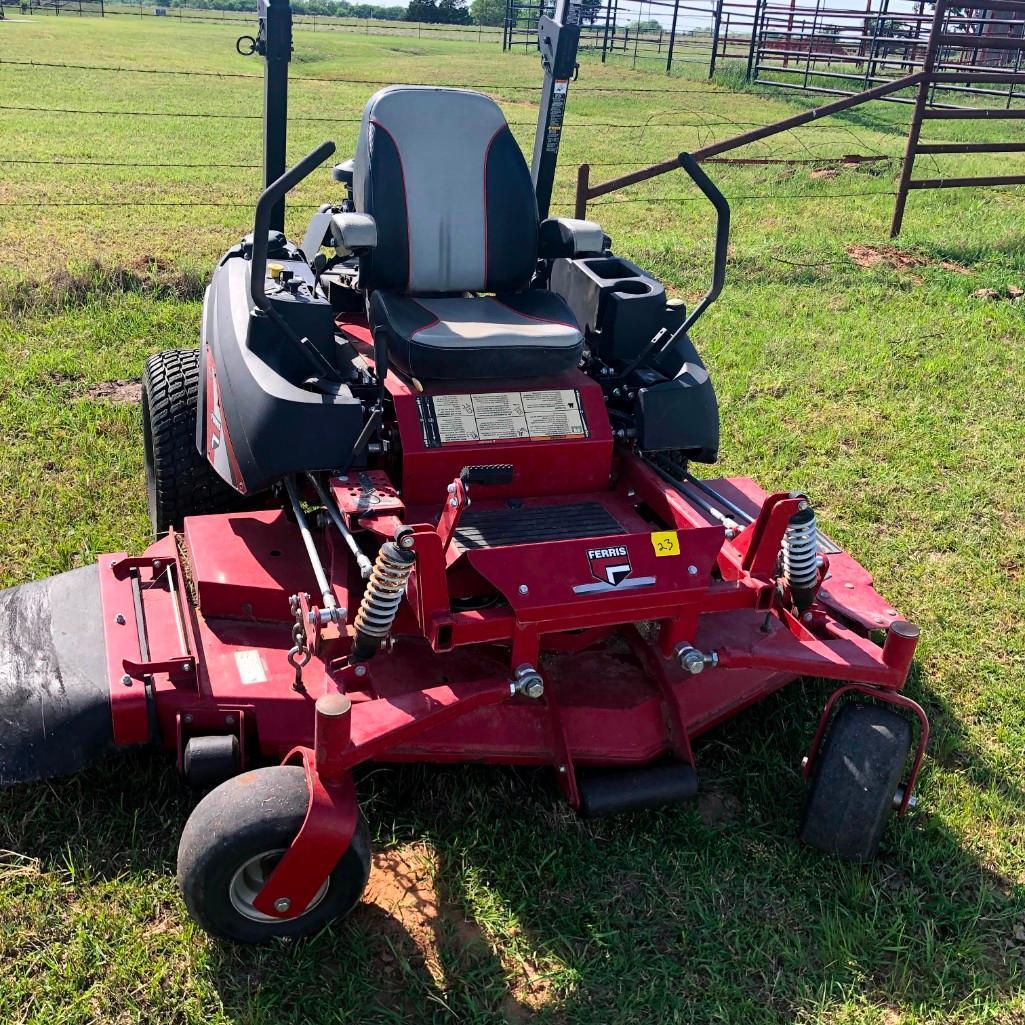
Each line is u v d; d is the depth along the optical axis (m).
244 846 2.53
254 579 3.38
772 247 9.80
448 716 2.82
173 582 3.41
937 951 2.90
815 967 2.84
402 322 3.55
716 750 3.61
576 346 3.55
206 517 3.78
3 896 2.87
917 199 12.72
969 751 3.67
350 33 43.12
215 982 2.69
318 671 3.19
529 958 2.82
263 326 3.42
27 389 5.78
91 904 2.87
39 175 11.83
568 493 3.61
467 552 2.90
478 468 2.95
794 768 3.54
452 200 3.85
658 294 3.83
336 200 11.38
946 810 3.38
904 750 3.02
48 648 3.17
